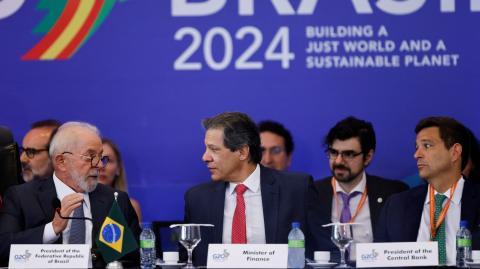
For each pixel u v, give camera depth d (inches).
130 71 453.7
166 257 305.0
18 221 332.8
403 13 450.9
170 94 454.0
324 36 452.1
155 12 453.4
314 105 453.1
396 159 452.4
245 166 343.0
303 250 297.7
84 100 452.8
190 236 300.5
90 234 334.6
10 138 346.0
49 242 313.7
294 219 340.5
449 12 450.3
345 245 306.3
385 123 452.1
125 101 453.7
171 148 454.6
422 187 359.9
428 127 352.2
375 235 361.1
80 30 452.8
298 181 347.3
